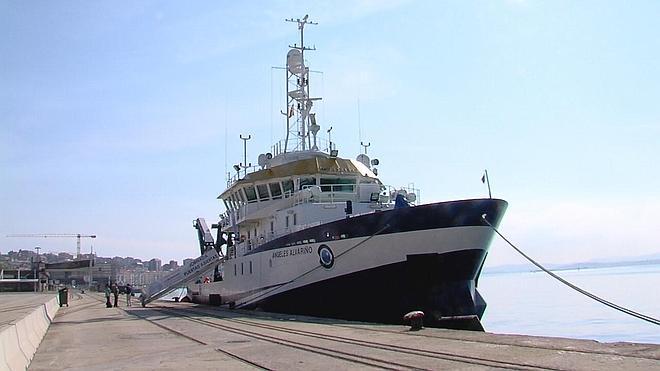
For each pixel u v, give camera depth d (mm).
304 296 27703
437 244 23672
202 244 51000
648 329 31844
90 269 161625
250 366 13211
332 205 29844
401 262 24109
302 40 38656
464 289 24359
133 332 23000
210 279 46406
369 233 24703
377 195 31250
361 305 25375
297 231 28328
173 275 41625
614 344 13641
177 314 32938
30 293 91500
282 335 19016
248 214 35188
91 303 54500
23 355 14844
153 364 14172
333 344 16156
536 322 36281
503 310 46906
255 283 32344
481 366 11680
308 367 12555
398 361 12695
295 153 36500
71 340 21266
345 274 25594
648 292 61719
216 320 26859
